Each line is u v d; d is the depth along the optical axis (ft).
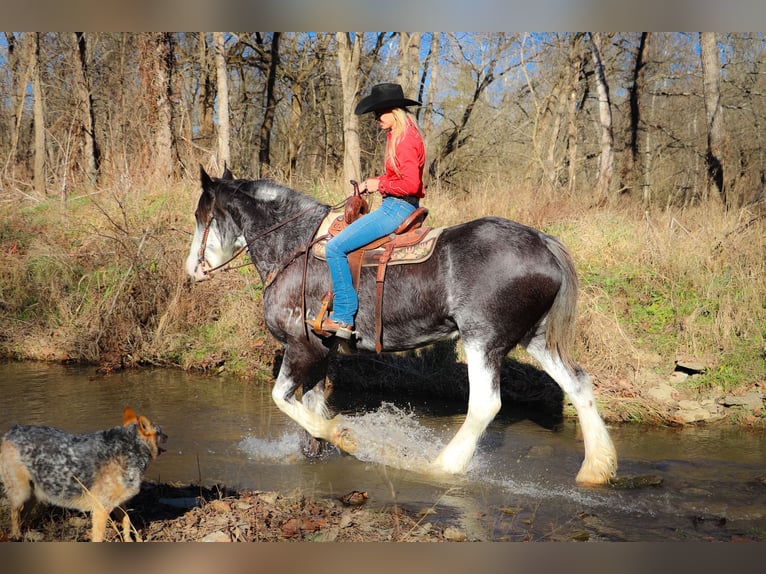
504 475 16.98
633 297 27.63
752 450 19.22
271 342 27.50
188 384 25.34
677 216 34.88
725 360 24.07
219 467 17.03
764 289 26.40
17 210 39.04
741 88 65.36
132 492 11.82
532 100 78.28
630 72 73.82
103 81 66.23
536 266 15.55
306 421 17.42
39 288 31.50
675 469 17.61
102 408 21.90
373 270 16.30
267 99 80.43
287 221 17.87
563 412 22.66
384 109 16.12
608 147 61.46
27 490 11.71
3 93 73.20
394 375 25.31
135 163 44.88
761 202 35.37
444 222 34.32
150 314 29.73
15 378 25.73
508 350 16.08
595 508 14.87
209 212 19.08
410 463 17.10
